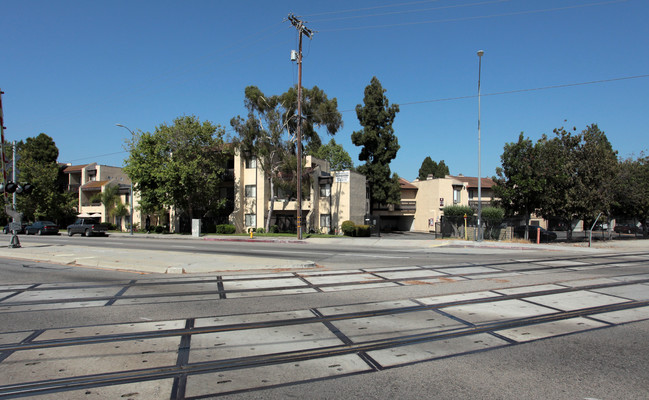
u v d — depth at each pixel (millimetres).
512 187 26859
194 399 3773
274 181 36188
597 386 4059
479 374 4348
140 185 38844
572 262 14109
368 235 33469
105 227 37250
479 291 8734
